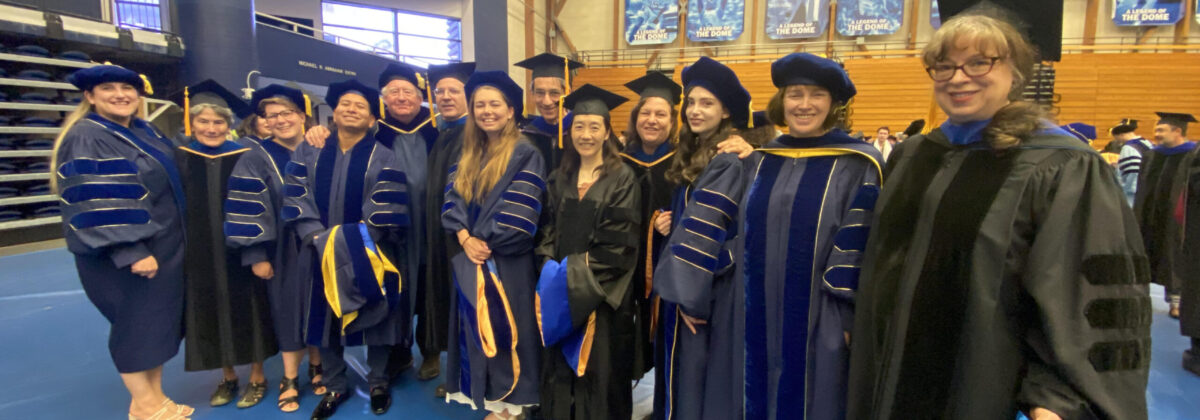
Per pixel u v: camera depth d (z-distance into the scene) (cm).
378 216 238
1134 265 104
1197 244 309
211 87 259
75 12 734
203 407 270
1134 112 1290
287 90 267
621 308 205
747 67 1512
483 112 215
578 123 206
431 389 292
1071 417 100
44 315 412
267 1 1304
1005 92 119
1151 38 1324
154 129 251
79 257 215
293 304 255
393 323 250
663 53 1631
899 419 125
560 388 212
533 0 1641
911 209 131
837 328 156
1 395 285
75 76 211
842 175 162
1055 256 105
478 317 209
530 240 213
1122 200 107
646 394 293
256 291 261
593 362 204
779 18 1524
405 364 311
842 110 174
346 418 261
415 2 1420
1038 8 119
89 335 373
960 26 117
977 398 112
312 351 286
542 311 201
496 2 1477
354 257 229
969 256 116
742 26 1553
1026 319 111
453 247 233
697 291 170
